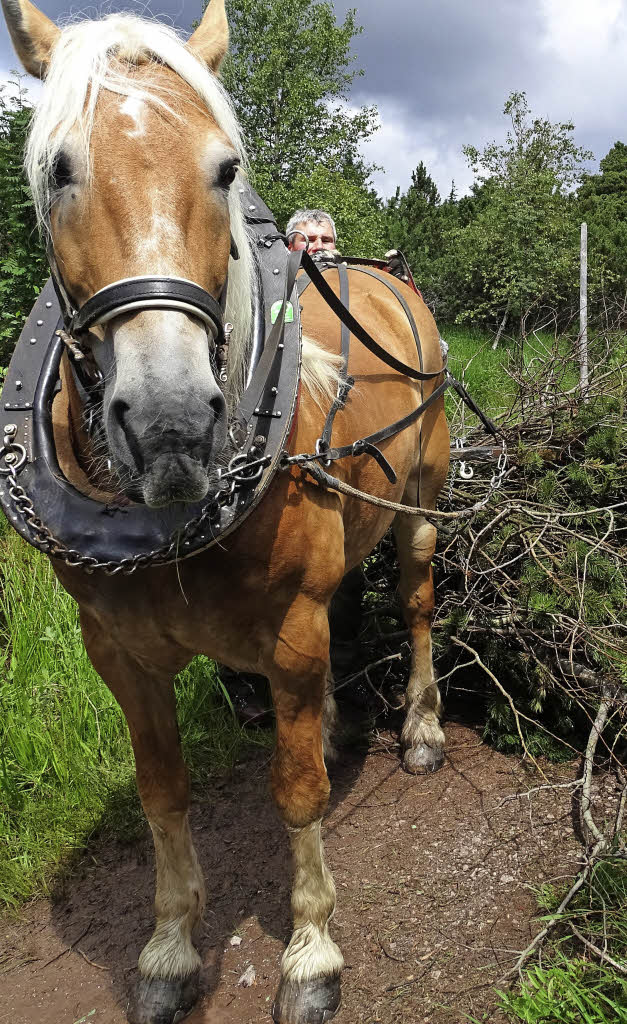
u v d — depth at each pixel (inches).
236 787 107.6
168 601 60.4
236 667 69.6
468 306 486.9
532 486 116.9
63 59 51.6
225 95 59.6
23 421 60.8
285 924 82.1
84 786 103.6
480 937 75.9
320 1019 68.3
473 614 112.7
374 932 78.4
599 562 104.0
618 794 94.6
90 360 54.1
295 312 66.6
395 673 132.9
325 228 146.1
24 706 110.9
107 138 48.4
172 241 47.4
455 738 115.5
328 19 652.7
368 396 86.8
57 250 51.7
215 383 47.0
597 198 671.1
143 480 45.3
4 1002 76.3
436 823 94.9
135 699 69.5
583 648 101.3
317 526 65.5
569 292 439.8
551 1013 63.2
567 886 80.0
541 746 105.0
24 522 57.4
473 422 161.6
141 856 96.1
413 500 109.2
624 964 66.8
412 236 808.9
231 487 55.7
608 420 120.3
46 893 91.8
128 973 78.4
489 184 516.4
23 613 128.3
